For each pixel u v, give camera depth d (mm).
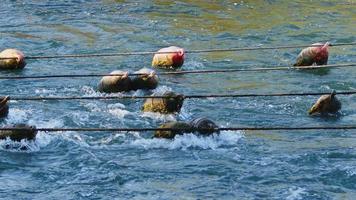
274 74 89188
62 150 63688
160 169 60281
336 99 74188
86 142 65312
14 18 115312
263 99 78625
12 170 60125
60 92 79938
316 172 59906
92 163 61219
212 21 117000
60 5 125312
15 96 78312
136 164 61125
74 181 58375
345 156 63062
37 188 57344
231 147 64688
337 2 132500
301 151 64062
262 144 65688
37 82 83312
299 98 79000
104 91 79438
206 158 62375
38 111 73125
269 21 117625
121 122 70750
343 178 59031
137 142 65375
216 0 132250
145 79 80125
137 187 57438
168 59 90875
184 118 72250
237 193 56656
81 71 88875
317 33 109750
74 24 112750
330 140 66938
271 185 57875
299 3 131375
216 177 59062
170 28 111812
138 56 96188
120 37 105438
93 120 71125
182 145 64562
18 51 89188
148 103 73188
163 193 56562
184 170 60125
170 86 83500
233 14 122375
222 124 70812
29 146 63688
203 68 91812
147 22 115188
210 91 82000
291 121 72000
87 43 101812
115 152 63438
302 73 89438
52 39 103250
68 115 72188
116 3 127812
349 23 116750
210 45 102875
